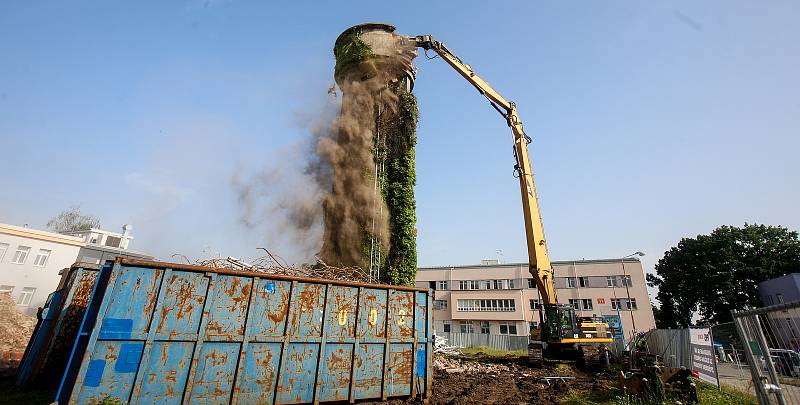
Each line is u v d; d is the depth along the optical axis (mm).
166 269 7258
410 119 21453
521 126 21359
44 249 33312
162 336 6910
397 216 19797
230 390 7207
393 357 9023
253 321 7648
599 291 47719
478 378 14266
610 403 9672
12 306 15383
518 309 49469
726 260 44500
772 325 5824
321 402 8008
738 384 12766
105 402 6332
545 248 19375
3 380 10102
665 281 50344
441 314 52969
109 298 6777
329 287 8547
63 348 9609
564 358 18688
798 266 41844
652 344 20141
